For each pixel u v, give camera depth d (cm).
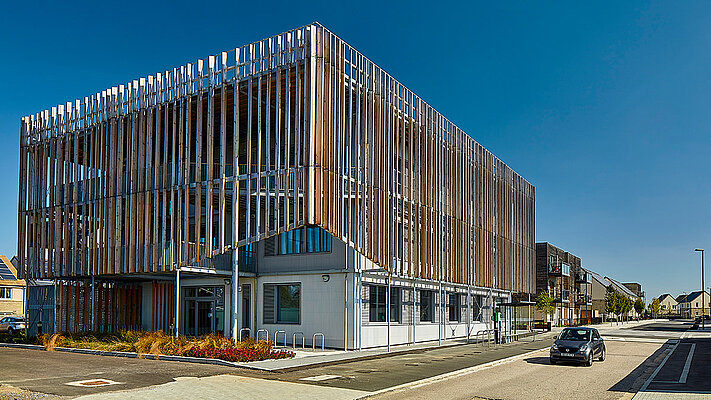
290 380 1614
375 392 1441
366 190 2548
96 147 2870
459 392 1501
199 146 2533
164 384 1488
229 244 2627
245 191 2492
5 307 5275
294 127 2386
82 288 3002
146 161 2688
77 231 2897
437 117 3238
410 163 2905
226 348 2089
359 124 2522
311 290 2711
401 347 2778
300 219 2297
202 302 2998
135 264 2647
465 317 3684
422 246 2972
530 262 4709
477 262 3644
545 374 1931
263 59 2456
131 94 2780
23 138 3191
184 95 2606
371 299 2741
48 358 2089
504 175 4247
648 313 14312
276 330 2791
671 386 1669
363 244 2492
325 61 2367
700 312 14762
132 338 2500
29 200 3122
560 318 7069
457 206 3400
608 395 1490
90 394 1312
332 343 2620
